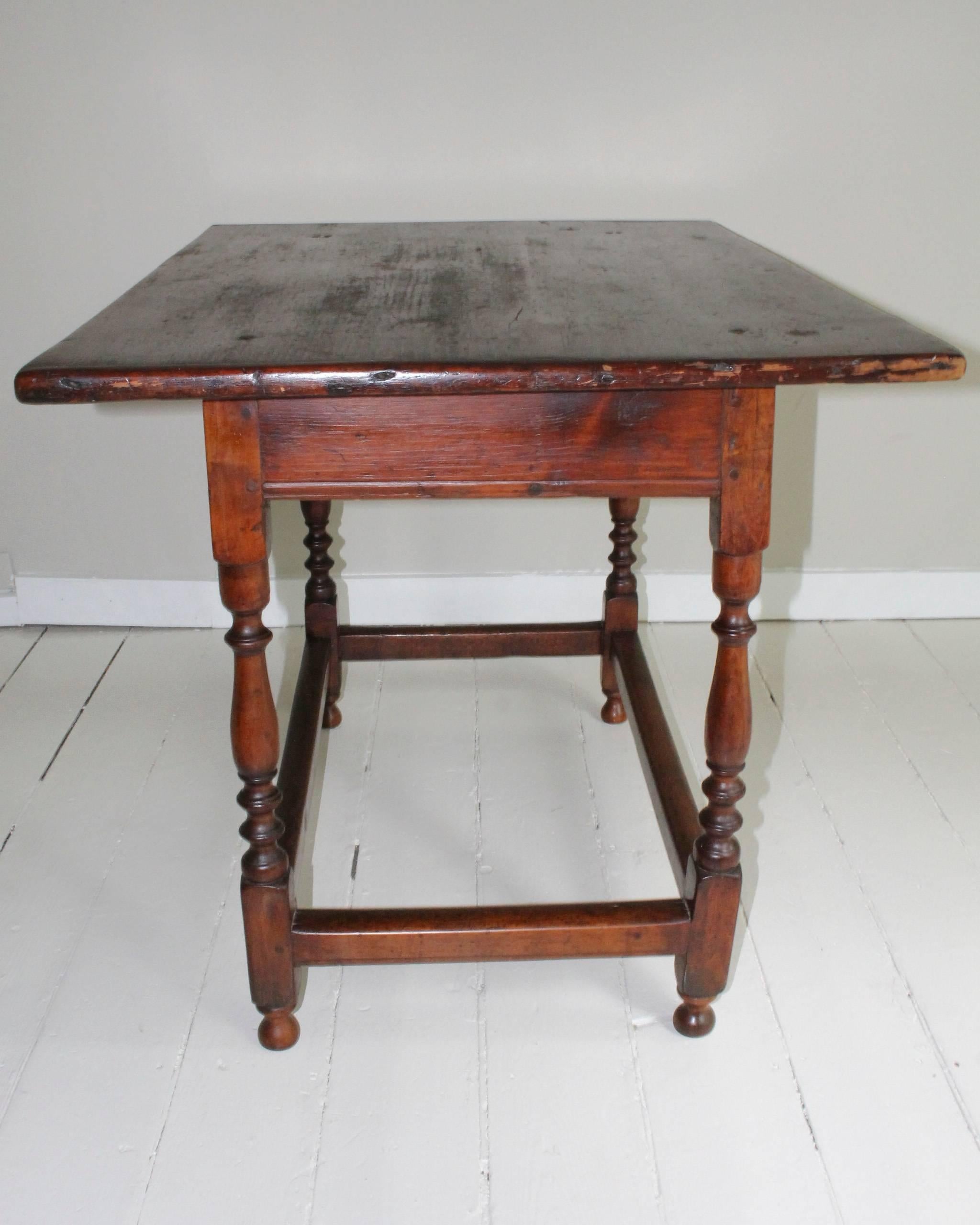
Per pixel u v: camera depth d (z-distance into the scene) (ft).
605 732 6.89
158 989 4.96
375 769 6.50
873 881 5.59
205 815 6.09
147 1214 3.99
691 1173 4.14
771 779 6.39
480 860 5.74
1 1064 4.58
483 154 7.06
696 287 4.57
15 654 7.79
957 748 6.69
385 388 3.47
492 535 7.89
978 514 7.95
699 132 7.02
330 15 6.73
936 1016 4.81
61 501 7.83
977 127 7.00
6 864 5.70
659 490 3.90
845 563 8.10
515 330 3.88
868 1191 4.08
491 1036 4.73
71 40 6.73
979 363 7.54
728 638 4.14
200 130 6.97
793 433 7.71
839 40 6.82
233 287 4.64
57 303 7.34
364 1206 4.02
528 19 6.75
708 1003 4.68
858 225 7.24
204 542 7.96
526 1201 4.04
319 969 5.09
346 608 8.04
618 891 5.52
